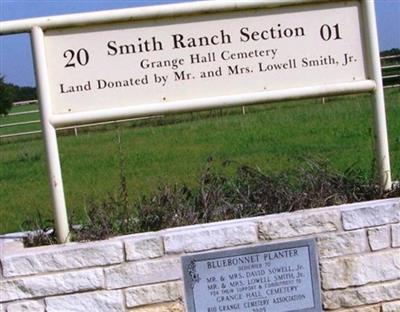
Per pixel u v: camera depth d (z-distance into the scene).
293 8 6.04
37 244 5.86
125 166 13.85
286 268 5.82
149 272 5.70
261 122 19.33
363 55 6.13
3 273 5.60
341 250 5.86
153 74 5.95
